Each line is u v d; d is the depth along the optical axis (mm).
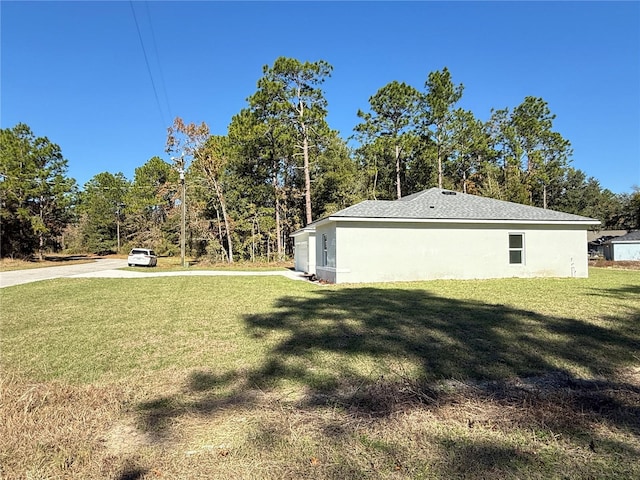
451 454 2404
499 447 2482
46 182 32312
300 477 2186
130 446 2543
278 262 27516
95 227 50375
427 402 3207
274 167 29484
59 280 14938
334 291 11008
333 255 14172
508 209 15727
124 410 3119
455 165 35938
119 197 52875
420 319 6664
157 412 3080
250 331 5957
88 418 2908
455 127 32250
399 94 30656
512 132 37312
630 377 3811
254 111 27672
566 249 15289
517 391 3445
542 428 2736
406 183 34844
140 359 4574
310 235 17953
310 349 4895
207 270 21766
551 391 3434
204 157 28812
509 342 5086
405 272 14117
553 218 15047
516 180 35594
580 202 43469
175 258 39250
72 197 35219
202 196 31094
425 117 32062
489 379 3793
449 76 31656
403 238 14125
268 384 3711
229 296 10070
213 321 6773
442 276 14406
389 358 4461
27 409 2992
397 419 2879
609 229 42938
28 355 4770
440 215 14367
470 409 3041
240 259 31516
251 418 2939
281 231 31250
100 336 5727
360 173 32812
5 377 3873
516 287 11508
